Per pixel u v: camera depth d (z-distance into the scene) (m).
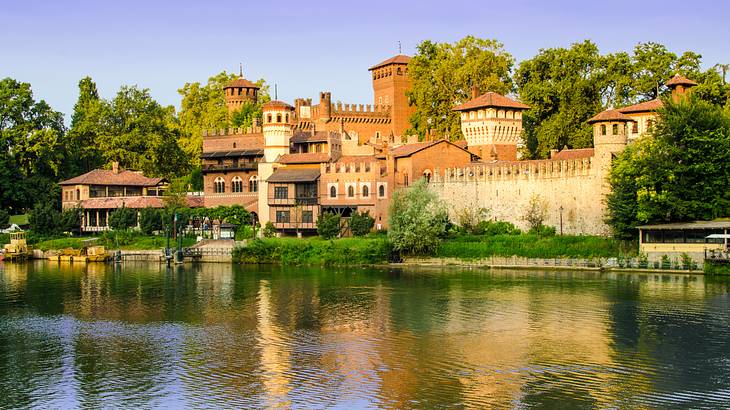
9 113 179.25
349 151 165.50
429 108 172.88
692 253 109.69
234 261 141.00
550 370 67.00
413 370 67.69
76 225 169.00
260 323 86.06
